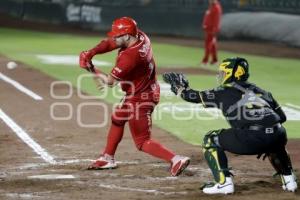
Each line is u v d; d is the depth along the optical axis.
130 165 23.19
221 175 19.27
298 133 29.84
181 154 25.11
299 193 19.58
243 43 85.50
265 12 86.88
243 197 19.06
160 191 19.70
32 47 74.88
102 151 25.50
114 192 19.58
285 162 19.73
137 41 21.23
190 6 96.75
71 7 110.00
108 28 105.06
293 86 46.06
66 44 80.19
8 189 19.88
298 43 78.88
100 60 61.72
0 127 30.16
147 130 21.72
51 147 26.19
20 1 115.69
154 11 101.50
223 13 92.69
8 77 47.78
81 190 19.78
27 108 35.03
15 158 24.27
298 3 81.69
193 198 18.92
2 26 106.25
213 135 19.45
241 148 19.03
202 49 77.69
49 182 20.77
